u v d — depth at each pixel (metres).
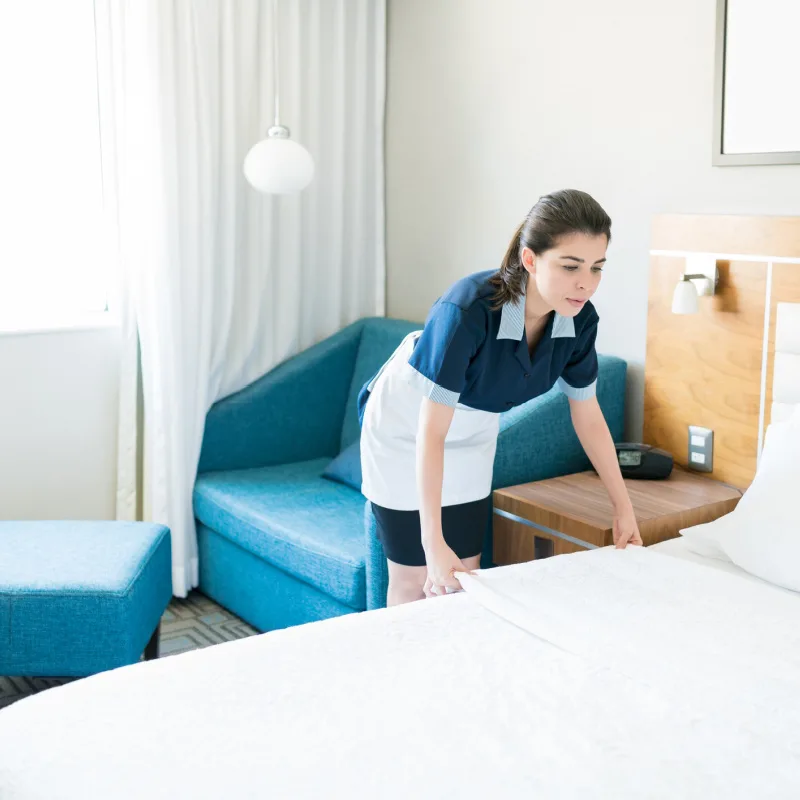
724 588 1.93
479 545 2.44
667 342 2.79
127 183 3.24
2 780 1.32
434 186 3.64
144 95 3.16
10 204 3.32
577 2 3.00
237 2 3.34
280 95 3.53
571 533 2.39
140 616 2.53
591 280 1.86
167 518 3.35
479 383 2.07
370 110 3.79
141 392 3.44
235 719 1.46
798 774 1.31
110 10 3.16
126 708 1.49
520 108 3.24
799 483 2.08
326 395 3.67
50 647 2.42
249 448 3.52
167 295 3.24
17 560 2.56
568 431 2.83
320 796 1.27
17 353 3.22
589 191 3.04
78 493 3.42
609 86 2.94
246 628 3.15
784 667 1.61
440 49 3.54
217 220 3.38
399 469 2.29
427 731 1.43
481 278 2.01
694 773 1.32
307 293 3.72
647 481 2.70
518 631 1.77
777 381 2.50
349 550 2.67
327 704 1.50
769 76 2.49
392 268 3.88
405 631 1.77
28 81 3.29
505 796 1.27
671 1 2.73
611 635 1.72
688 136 2.73
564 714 1.48
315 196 3.67
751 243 2.53
